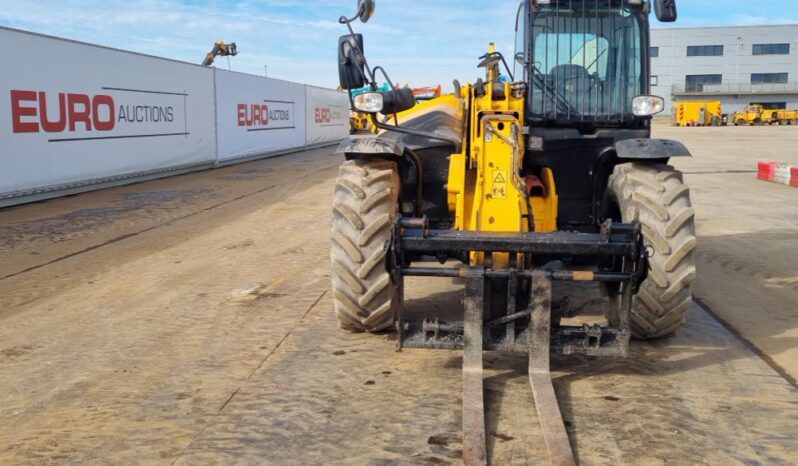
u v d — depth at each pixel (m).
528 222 4.07
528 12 5.23
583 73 5.23
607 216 5.04
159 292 6.09
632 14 5.21
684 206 4.32
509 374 4.09
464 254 4.37
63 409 3.72
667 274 4.27
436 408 3.65
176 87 16.17
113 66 13.48
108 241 8.45
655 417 3.54
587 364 4.26
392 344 4.64
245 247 8.11
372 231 4.39
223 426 3.48
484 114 4.15
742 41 71.69
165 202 11.91
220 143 18.83
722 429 3.42
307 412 3.63
